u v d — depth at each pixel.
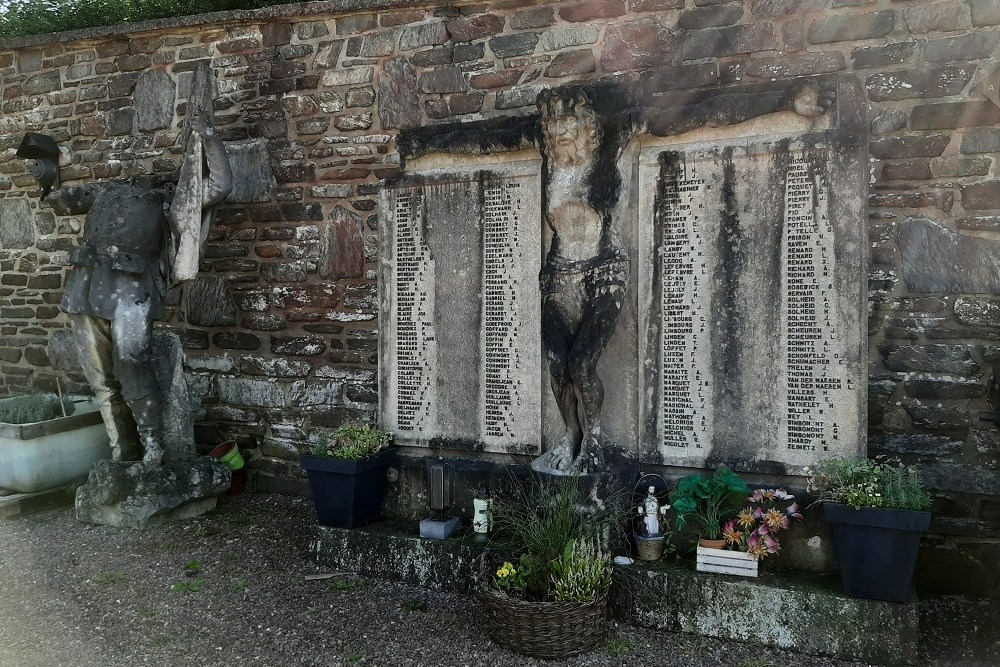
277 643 2.94
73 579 3.56
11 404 4.88
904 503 2.72
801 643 2.82
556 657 2.78
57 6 7.43
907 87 3.55
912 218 3.53
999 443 3.37
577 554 2.89
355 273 4.74
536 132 3.52
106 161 5.53
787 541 3.16
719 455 3.34
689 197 3.41
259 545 4.00
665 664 2.74
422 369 4.03
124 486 4.25
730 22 3.91
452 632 3.01
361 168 4.73
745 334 3.31
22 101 5.80
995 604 3.26
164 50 5.32
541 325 3.53
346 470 3.67
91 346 4.29
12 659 2.81
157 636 3.00
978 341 3.42
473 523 3.58
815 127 3.21
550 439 3.71
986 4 3.44
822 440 3.17
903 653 2.71
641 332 3.49
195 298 5.16
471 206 3.90
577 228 3.42
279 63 4.95
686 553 3.26
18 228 5.89
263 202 4.98
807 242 3.20
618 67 4.14
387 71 4.66
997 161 3.42
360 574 3.62
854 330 3.12
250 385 5.01
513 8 4.38
